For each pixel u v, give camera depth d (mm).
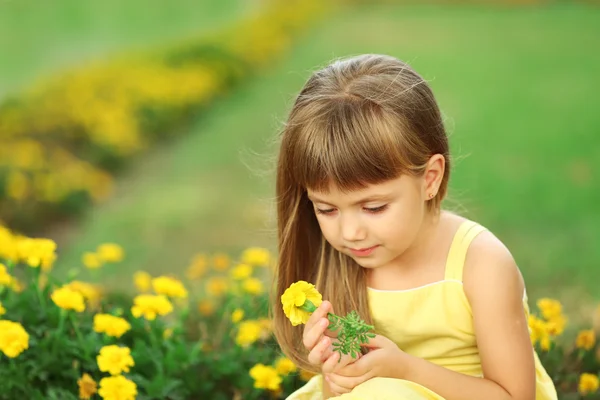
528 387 3016
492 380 3029
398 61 3068
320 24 27641
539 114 13445
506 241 7477
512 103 14398
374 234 2822
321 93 2898
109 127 10781
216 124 13484
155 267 7094
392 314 3191
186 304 4812
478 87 15945
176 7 30156
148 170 10656
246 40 19562
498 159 10531
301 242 3260
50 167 8945
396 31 25062
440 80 16859
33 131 10172
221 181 9945
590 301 6000
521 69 17891
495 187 9211
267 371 3773
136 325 4000
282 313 3365
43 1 28766
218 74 16422
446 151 3033
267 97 15711
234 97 15938
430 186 2957
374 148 2746
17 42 21859
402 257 3164
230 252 7469
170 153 11586
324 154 2768
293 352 3383
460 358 3191
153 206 8953
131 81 13281
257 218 8406
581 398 3875
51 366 3652
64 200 8555
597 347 4348
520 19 27594
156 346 3832
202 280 6578
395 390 2846
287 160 2953
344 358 2891
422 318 3156
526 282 6465
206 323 4699
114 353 3465
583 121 12852
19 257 4172
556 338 4703
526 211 8344
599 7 30578
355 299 3225
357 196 2781
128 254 7422
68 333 3875
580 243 7340
